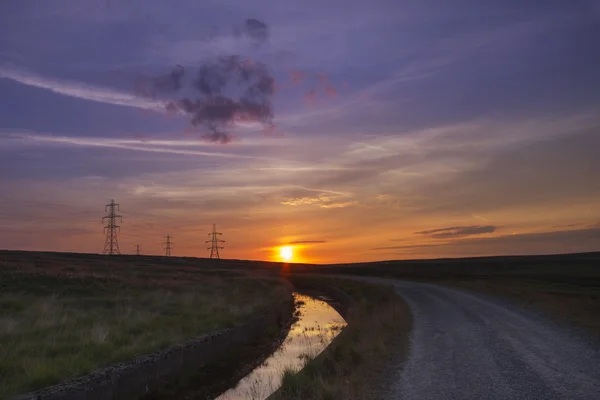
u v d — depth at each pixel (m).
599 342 13.21
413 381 9.36
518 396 8.09
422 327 17.14
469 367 10.45
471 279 59.75
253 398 11.34
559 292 35.38
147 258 114.69
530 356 11.41
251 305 26.30
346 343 13.48
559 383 8.84
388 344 13.67
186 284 41.56
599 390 8.33
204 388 12.72
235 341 18.25
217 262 129.12
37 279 30.56
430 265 111.44
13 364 10.01
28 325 15.48
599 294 31.97
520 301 26.59
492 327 16.62
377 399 8.16
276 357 16.89
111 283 33.97
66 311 19.48
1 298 21.89
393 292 34.03
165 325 17.48
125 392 10.61
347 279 59.25
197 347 14.66
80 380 9.42
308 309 35.31
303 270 110.88
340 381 9.16
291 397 8.81
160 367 12.28
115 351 12.05
